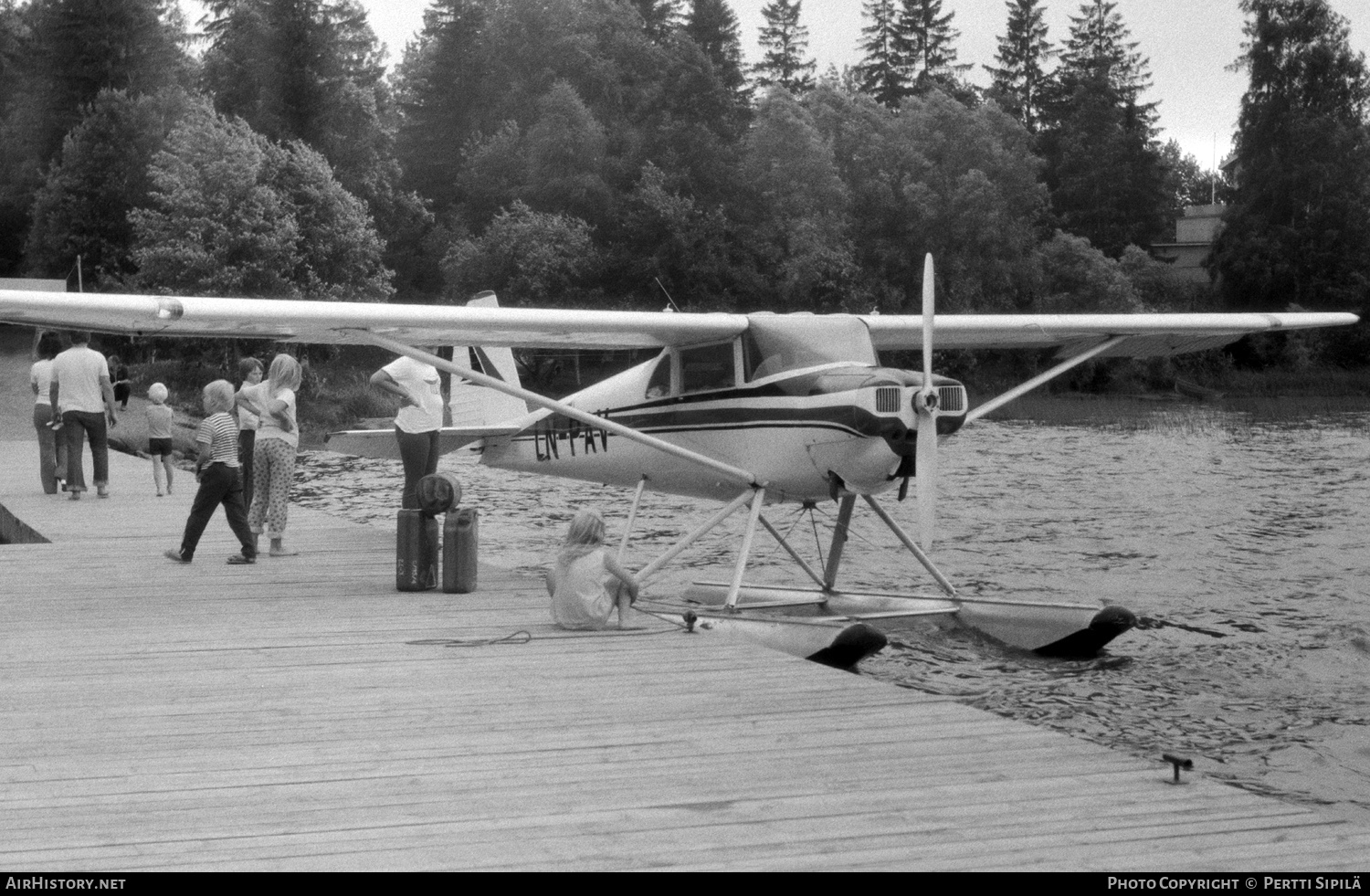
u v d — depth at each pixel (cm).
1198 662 785
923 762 448
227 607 773
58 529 1130
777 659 627
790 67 8475
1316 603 989
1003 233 5669
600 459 974
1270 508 1586
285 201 4100
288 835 375
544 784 425
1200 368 5109
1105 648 823
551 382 4966
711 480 878
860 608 877
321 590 838
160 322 739
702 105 5850
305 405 3722
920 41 8256
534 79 6400
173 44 5912
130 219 4088
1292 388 4941
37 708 528
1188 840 366
